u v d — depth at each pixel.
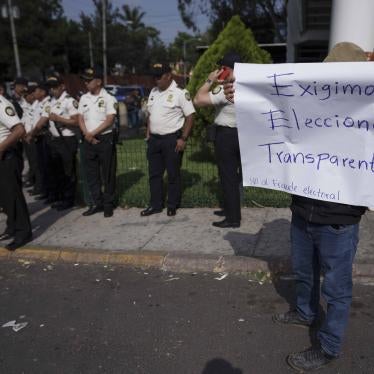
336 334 2.73
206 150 9.22
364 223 5.01
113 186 5.90
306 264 2.98
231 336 3.23
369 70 2.41
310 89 2.58
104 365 2.99
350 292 2.71
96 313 3.66
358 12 5.65
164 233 5.18
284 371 2.84
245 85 2.76
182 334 3.29
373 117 2.46
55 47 49.22
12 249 4.93
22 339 3.34
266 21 27.59
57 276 4.41
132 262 4.54
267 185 2.87
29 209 6.55
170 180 5.68
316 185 2.65
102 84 5.78
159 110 5.51
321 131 2.62
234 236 4.94
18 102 8.73
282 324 3.34
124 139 13.02
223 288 3.97
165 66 5.38
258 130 2.81
